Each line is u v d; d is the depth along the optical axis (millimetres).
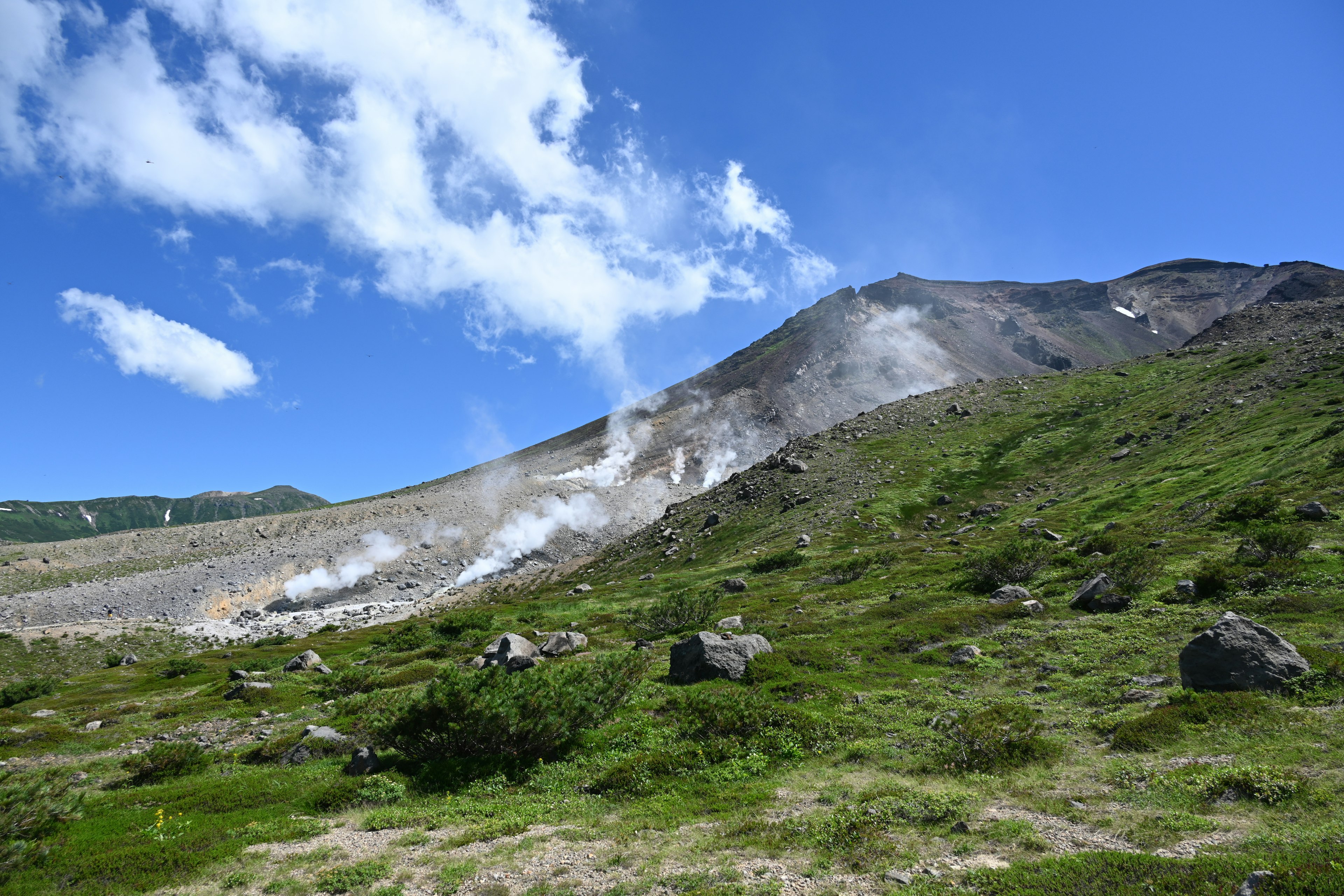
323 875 10633
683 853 10625
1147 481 55781
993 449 87125
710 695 19156
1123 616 25078
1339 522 30125
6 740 25406
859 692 21328
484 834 12148
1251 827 9172
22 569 148625
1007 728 15203
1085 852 8969
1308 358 73875
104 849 12438
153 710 31375
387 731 17531
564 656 32562
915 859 9508
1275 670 15125
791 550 63094
